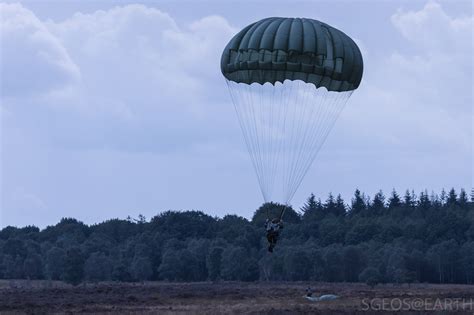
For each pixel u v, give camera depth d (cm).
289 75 6288
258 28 6228
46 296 10994
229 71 6391
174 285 16175
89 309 8269
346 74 6234
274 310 7869
